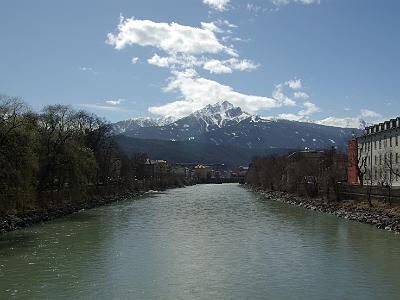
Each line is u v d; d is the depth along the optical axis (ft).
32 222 230.89
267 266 134.82
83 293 107.34
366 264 136.98
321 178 380.58
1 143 196.24
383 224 216.33
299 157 518.37
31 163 209.36
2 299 102.68
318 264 137.28
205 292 108.37
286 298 103.81
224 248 163.73
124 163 575.79
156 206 364.79
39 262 139.23
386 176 350.02
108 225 230.07
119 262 139.85
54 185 296.51
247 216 279.28
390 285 114.21
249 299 103.14
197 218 267.39
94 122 390.83
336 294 106.83
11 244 170.09
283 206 359.66
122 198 460.55
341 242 175.11
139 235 195.21
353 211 270.87
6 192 195.31
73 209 302.45
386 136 363.35
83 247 164.66
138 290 109.81
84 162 300.61
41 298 103.55
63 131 291.99
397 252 154.81
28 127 233.76
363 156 403.13
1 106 214.28
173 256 149.28
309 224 233.14
